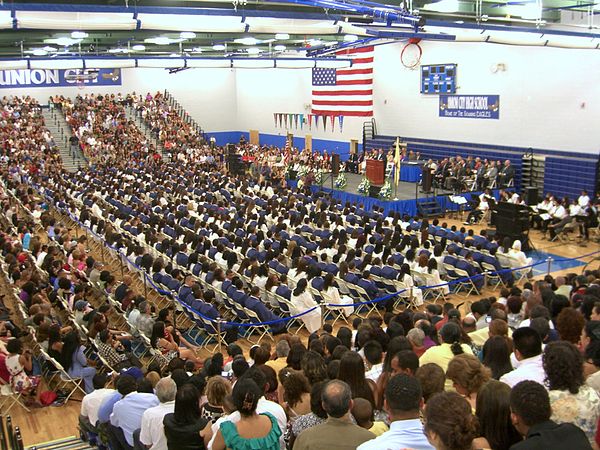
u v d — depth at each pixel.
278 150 40.66
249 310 13.41
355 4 14.85
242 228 20.61
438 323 9.68
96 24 14.17
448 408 3.15
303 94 43.12
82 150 41.44
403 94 34.97
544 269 18.61
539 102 27.61
